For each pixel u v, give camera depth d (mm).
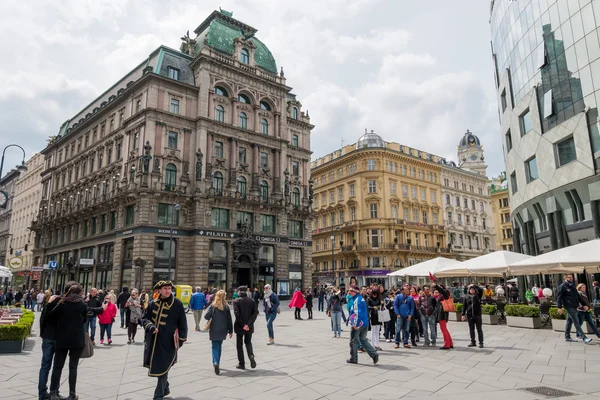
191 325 24781
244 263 49875
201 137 49281
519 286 41281
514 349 14320
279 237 54656
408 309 15383
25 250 71562
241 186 53000
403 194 74312
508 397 8414
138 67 55031
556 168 31891
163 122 47656
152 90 47688
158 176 45938
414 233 73500
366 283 68500
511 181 43562
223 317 11023
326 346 15797
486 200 92250
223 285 47750
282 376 10477
